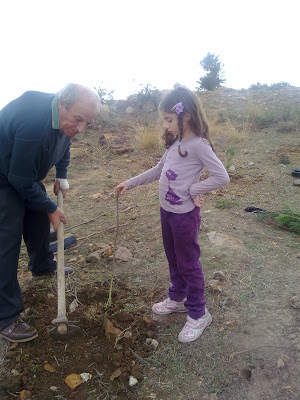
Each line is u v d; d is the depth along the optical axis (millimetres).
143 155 7629
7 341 2691
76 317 2881
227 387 2260
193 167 2326
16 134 2328
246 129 8828
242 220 4367
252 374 2291
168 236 2586
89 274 3514
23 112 2348
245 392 2207
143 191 5730
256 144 7781
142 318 2848
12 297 2641
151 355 2557
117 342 2645
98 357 2510
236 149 7520
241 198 5105
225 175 2252
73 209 5207
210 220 4352
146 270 3500
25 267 3730
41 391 2316
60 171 3326
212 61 15898
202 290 2576
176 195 2363
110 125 9398
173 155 2369
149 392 2301
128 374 2414
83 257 3824
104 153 7723
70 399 2275
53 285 3348
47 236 3262
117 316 2867
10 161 2428
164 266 3521
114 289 3244
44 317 2896
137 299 3105
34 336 2648
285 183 5609
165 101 2266
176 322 2805
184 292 2783
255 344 2502
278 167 6344
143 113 10562
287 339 2518
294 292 2980
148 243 4012
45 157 2533
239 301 2922
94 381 2383
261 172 6137
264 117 9258
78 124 2447
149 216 4707
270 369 2311
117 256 3746
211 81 15539
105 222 4695
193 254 2484
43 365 2486
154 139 7887
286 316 2723
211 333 2641
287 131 8562
